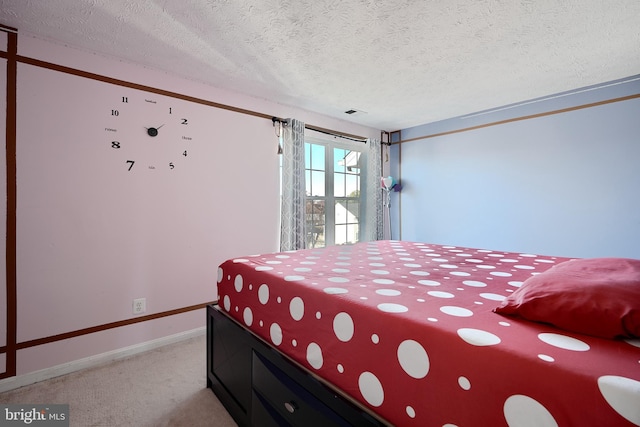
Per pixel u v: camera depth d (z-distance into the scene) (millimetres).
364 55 2105
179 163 2406
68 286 1937
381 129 4141
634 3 1555
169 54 2078
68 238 1936
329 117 3549
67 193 1928
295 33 1835
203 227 2549
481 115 3336
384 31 1812
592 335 744
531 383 615
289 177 3020
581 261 1183
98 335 2049
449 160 3627
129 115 2164
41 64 1833
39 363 1834
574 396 567
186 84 2438
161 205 2322
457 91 2768
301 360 1170
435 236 3775
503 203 3186
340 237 3855
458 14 1649
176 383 1812
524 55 2107
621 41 1927
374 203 3947
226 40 1912
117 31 1801
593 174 2637
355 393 958
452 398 730
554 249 2857
